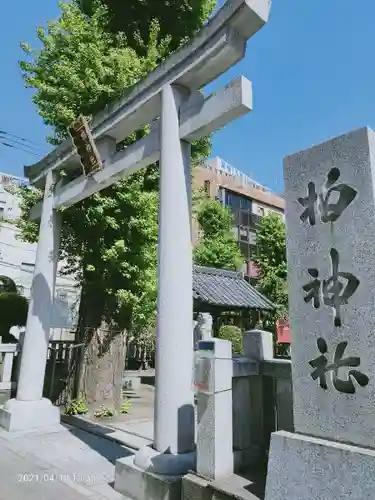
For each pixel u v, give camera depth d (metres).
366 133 3.06
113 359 8.34
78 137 6.72
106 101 7.73
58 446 6.00
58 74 7.84
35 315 7.43
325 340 3.07
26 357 7.30
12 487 4.46
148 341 15.23
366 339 2.83
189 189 5.13
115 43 8.74
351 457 2.67
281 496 2.97
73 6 9.27
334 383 2.96
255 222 29.27
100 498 4.24
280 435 3.13
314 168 3.38
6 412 6.97
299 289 3.32
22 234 9.77
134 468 4.30
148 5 9.36
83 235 8.30
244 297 15.50
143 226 8.07
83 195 7.22
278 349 17.25
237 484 3.56
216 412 3.84
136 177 8.18
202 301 13.66
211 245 22.22
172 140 5.10
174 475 4.06
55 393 9.12
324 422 2.97
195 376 4.07
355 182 3.07
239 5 4.45
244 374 4.26
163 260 4.82
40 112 8.30
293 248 3.43
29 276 19.00
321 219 3.25
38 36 8.36
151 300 8.68
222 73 5.07
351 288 2.96
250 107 4.49
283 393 4.25
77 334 8.79
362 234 2.96
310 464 2.88
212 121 4.72
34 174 8.72
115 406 8.19
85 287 8.66
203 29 4.91
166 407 4.40
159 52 8.80
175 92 5.26
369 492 2.53
